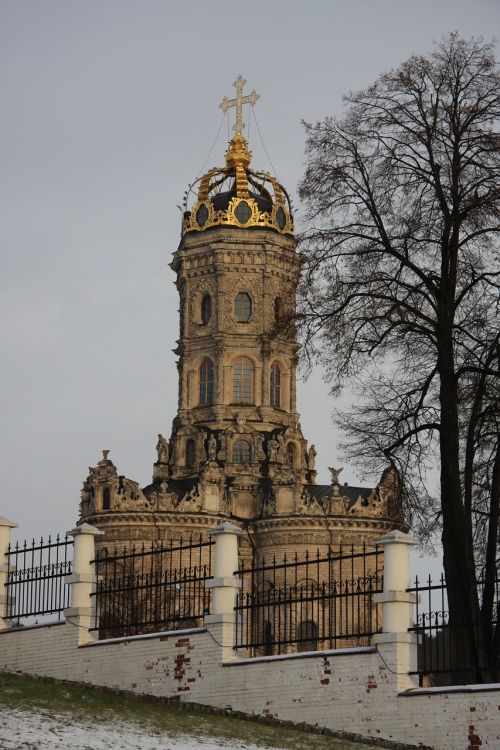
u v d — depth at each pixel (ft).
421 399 239.91
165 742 156.97
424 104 244.63
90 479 638.94
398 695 171.12
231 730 168.55
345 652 177.06
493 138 238.48
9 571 219.41
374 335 243.19
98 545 630.33
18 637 214.07
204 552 532.32
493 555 218.38
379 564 626.64
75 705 171.12
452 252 235.61
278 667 183.11
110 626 206.18
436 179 238.68
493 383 235.20
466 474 226.99
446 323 232.32
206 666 190.39
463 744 164.25
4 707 165.37
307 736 170.19
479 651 201.67
